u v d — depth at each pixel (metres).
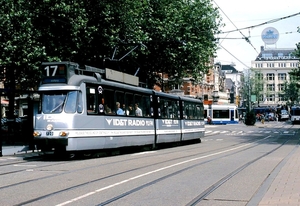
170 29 32.53
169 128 26.42
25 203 8.47
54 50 24.61
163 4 33.44
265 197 8.77
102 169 14.16
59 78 17.94
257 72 117.19
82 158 18.83
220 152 21.89
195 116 31.95
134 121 21.89
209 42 35.19
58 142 17.22
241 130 56.25
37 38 23.92
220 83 122.25
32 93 20.72
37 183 11.12
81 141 17.72
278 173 12.85
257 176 12.38
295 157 18.59
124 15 28.03
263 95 124.94
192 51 33.84
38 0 23.94
